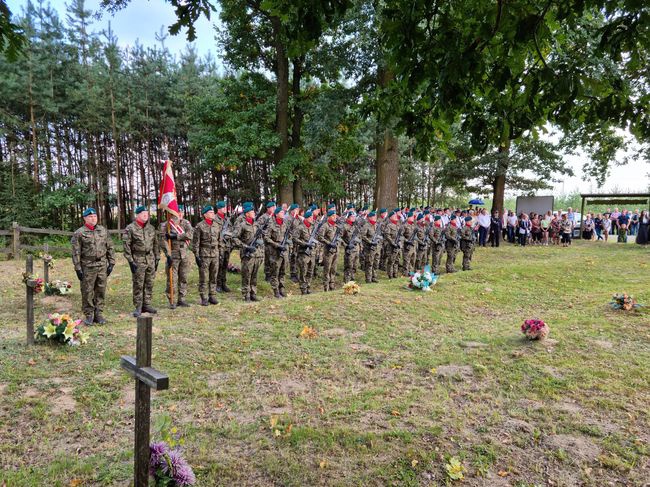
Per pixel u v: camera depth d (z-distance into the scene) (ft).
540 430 14.46
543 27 10.10
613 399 16.52
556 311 30.50
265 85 70.85
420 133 14.99
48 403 15.53
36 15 76.23
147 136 91.66
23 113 79.10
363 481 11.84
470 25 10.86
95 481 11.62
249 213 33.81
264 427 14.53
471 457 12.94
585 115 12.80
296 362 20.11
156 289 36.78
